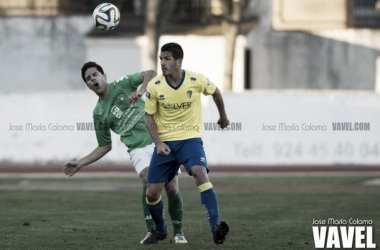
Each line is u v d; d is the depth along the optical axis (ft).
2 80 409.90
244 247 112.47
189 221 143.95
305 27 412.16
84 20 407.85
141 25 402.72
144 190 118.01
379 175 257.55
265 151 295.07
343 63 410.93
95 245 115.44
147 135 119.34
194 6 408.26
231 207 167.22
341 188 212.64
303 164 295.89
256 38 409.90
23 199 186.50
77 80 409.28
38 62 409.08
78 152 300.81
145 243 116.47
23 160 301.84
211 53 398.83
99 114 120.67
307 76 410.93
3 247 114.01
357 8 418.51
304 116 295.48
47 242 118.52
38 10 413.80
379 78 412.16
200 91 109.81
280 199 183.83
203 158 108.37
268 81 410.31
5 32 408.46
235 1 367.86
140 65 394.32
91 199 186.60
